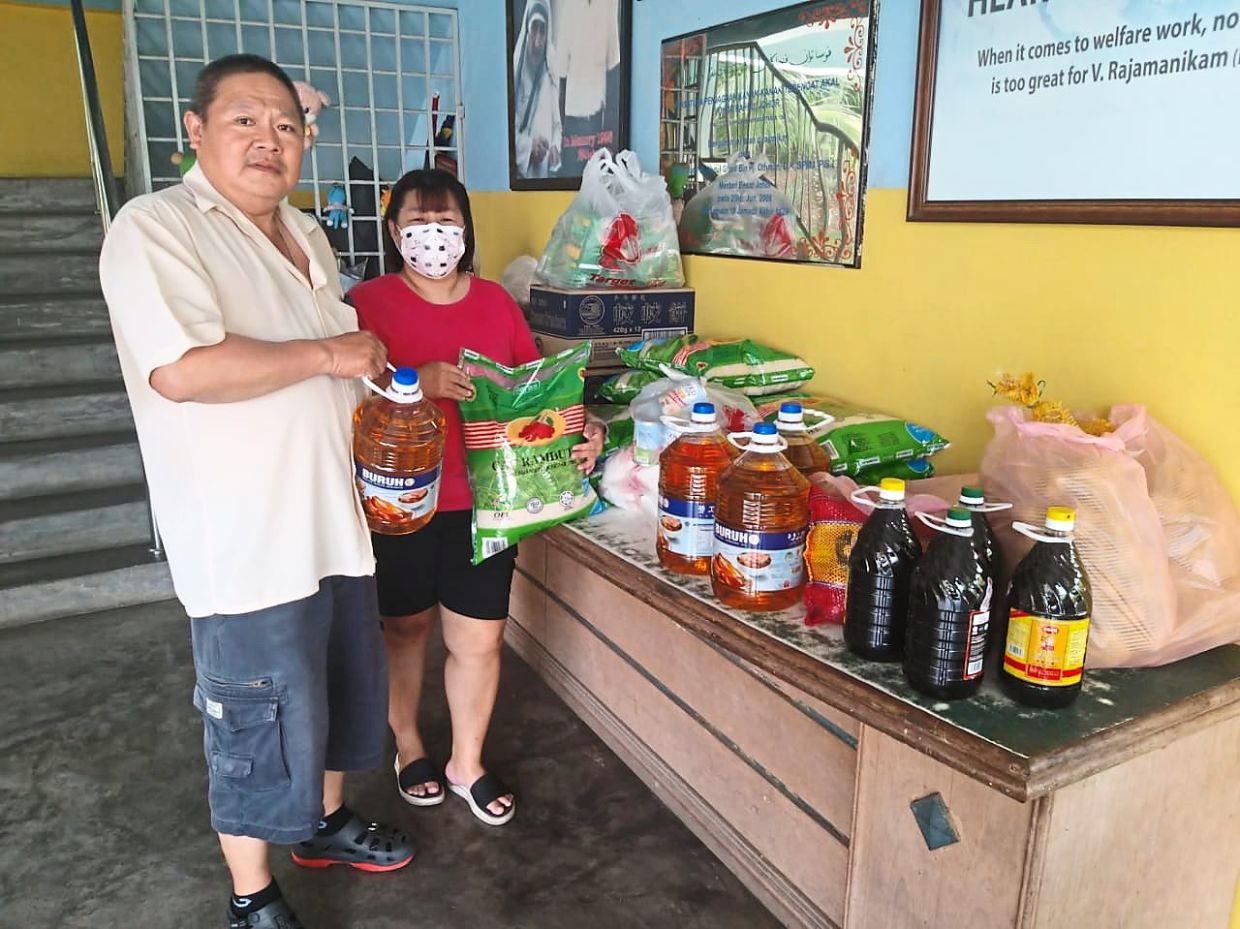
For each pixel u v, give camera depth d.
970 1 1.88
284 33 4.43
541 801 2.26
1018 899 1.29
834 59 2.27
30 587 3.28
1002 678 1.38
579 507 2.07
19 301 4.24
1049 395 1.86
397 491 1.67
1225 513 1.55
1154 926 1.47
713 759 2.04
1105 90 1.66
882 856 1.51
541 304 2.87
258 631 1.54
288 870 2.04
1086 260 1.76
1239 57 1.47
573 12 3.35
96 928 1.87
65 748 2.50
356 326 1.74
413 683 2.21
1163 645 1.44
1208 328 1.58
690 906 1.92
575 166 3.48
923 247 2.10
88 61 3.60
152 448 1.49
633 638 2.29
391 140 4.86
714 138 2.74
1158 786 1.38
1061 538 1.31
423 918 1.89
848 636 1.50
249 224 1.52
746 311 2.70
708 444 1.80
